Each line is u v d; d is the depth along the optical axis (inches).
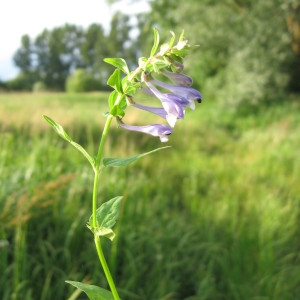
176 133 490.3
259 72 705.6
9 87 2428.6
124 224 194.5
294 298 169.5
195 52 777.6
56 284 153.4
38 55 3043.8
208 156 411.8
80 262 167.2
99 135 390.0
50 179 204.2
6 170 198.8
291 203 251.4
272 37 696.4
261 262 181.3
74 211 184.7
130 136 400.2
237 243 192.5
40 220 175.8
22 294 143.8
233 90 739.4
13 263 151.5
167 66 60.9
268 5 695.1
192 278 174.9
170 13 767.7
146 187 244.2
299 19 696.4
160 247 179.8
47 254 169.2
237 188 283.1
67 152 265.6
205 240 199.2
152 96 64.8
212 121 680.4
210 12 729.6
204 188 289.0
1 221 157.3
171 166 332.8
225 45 746.2
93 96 1177.4
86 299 153.0
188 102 62.0
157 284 164.7
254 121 667.4
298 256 199.5
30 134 314.8
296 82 775.1
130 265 165.9
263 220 219.1
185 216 226.1
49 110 494.0
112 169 244.8
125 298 158.7
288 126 574.6
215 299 165.6
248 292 165.5
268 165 367.6
